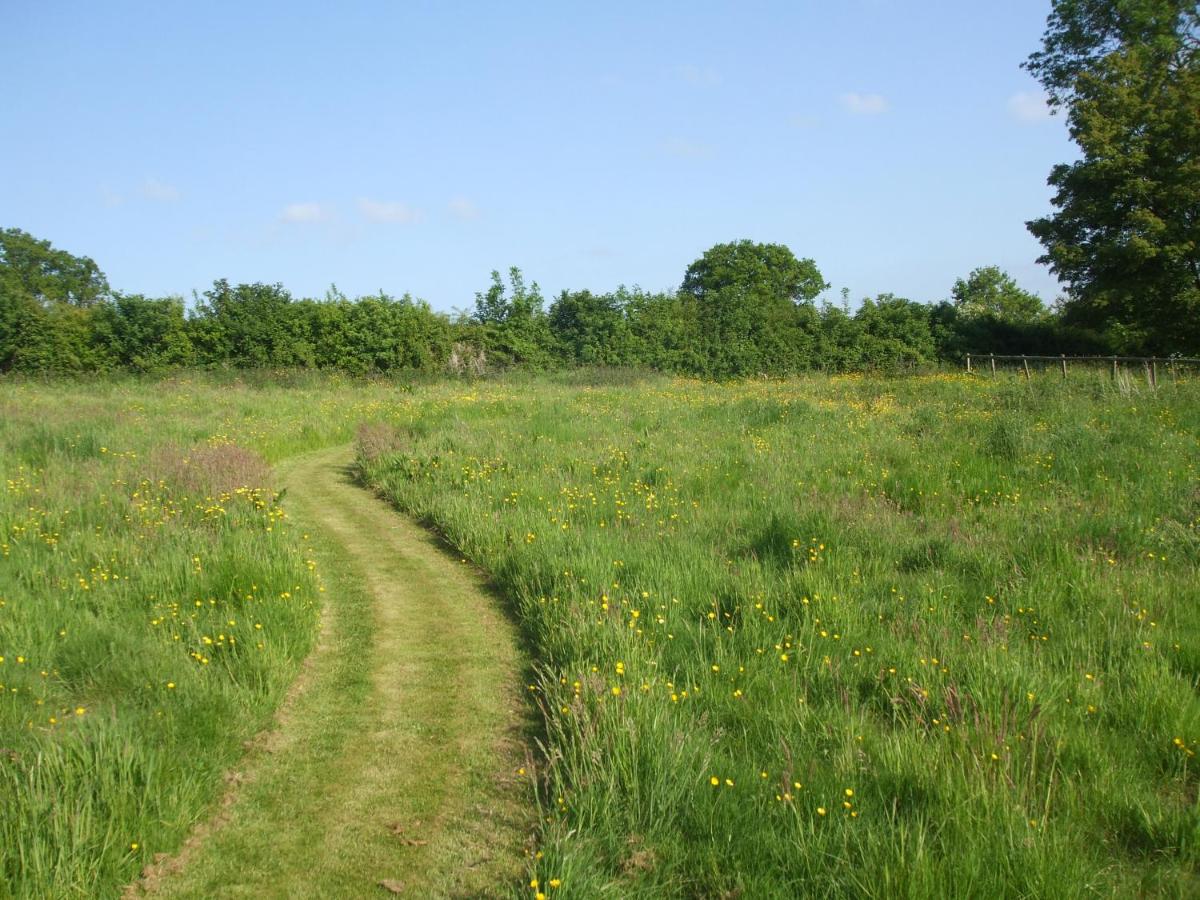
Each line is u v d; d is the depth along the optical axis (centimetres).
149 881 410
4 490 1009
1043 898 367
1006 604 681
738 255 5447
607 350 3544
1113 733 500
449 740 539
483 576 869
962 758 459
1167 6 3153
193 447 1352
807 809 434
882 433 1452
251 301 3103
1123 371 1919
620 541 860
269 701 576
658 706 509
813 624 635
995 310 4800
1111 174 2823
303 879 412
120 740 475
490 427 1647
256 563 780
